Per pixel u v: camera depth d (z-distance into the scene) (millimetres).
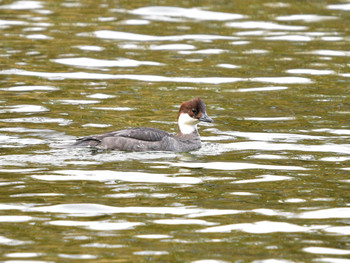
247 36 27234
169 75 22469
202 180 13492
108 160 14688
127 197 12430
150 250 10180
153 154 15266
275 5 32219
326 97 20328
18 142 15711
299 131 17219
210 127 17688
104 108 18906
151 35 27141
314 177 13742
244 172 14062
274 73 22844
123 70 22953
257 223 11258
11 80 21406
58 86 20984
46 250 10109
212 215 11609
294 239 10656
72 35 26797
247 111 19047
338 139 16516
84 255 9969
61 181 13219
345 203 12227
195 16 30094
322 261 9859
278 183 13359
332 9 31562
